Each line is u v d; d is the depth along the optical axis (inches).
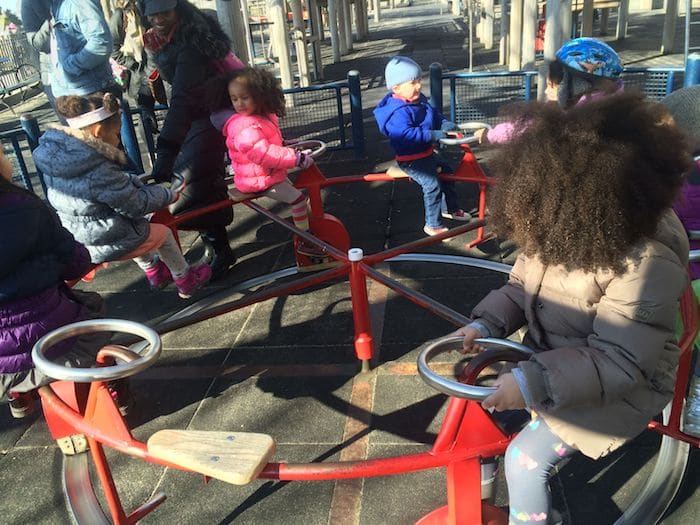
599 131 60.1
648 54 464.1
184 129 156.9
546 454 66.6
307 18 506.6
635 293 58.8
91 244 130.0
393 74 170.9
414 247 122.6
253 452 62.7
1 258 85.0
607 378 58.2
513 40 399.5
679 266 59.8
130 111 260.4
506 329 74.7
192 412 118.2
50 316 92.0
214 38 158.6
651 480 94.0
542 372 59.1
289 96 358.9
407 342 134.6
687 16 224.8
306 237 135.3
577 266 60.1
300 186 165.0
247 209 225.9
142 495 99.0
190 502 96.8
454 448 65.7
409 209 214.8
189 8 157.0
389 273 166.4
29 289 89.0
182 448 64.4
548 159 59.2
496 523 72.3
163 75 165.8
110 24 258.8
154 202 132.4
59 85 222.5
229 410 117.9
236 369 130.4
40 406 122.2
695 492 92.3
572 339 66.1
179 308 160.7
